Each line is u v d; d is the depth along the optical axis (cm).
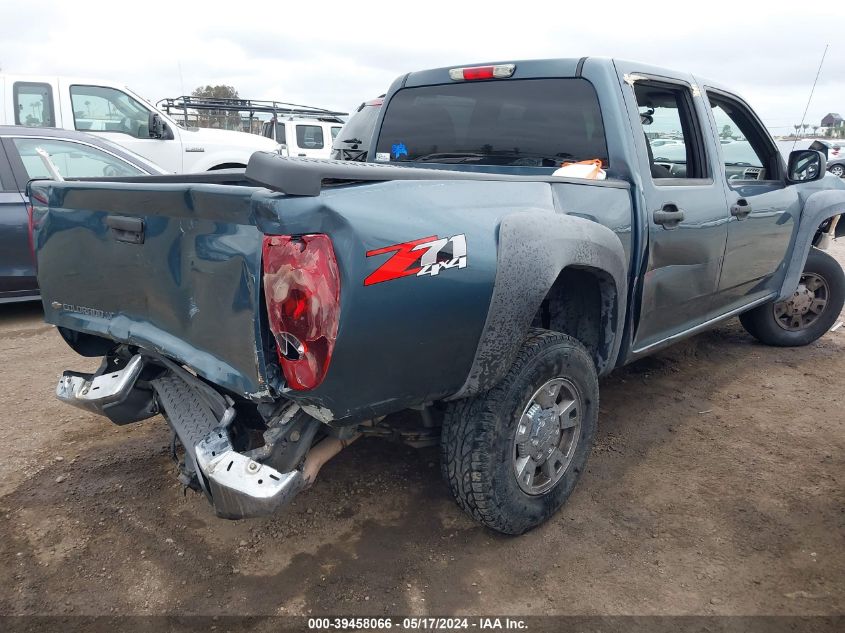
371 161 395
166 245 215
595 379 278
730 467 325
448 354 213
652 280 312
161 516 280
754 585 242
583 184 269
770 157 434
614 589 239
